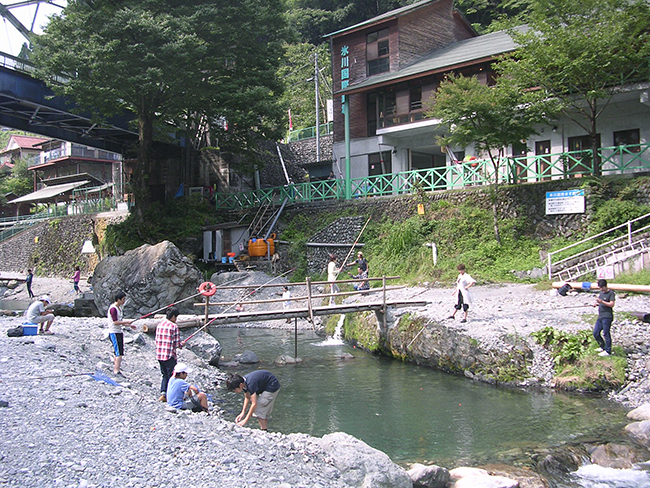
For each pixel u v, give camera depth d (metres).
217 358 15.27
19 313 20.14
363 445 7.25
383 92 29.81
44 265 43.53
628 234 16.69
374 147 31.17
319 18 56.94
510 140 20.38
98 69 24.08
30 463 5.51
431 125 26.80
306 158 43.25
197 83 26.64
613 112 22.58
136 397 8.90
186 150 36.75
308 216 29.23
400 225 24.55
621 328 12.05
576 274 17.39
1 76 26.66
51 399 7.93
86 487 5.12
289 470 6.43
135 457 6.06
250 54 29.66
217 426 7.90
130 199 37.94
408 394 11.95
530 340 12.48
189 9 26.55
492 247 21.05
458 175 25.59
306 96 54.59
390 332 15.98
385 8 51.69
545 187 21.02
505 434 9.20
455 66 25.53
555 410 10.21
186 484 5.51
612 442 8.53
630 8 18.39
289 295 24.16
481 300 16.50
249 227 30.45
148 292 21.48
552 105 19.94
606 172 22.62
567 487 7.23
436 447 8.79
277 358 16.19
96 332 14.96
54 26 25.17
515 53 20.83
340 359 16.02
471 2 47.78
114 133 37.09
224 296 25.75
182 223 31.03
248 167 33.12
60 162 54.62
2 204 60.16
